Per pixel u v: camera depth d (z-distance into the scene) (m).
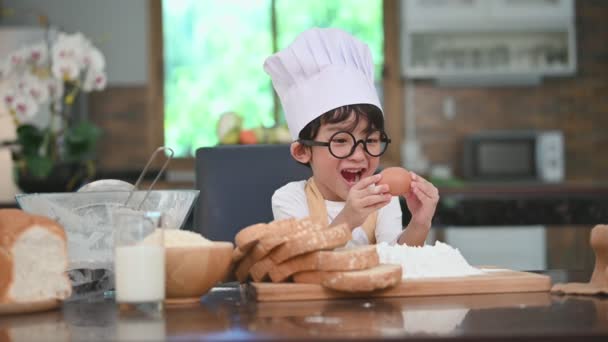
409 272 1.24
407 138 6.24
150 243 1.02
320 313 1.00
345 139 1.67
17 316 1.06
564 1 5.91
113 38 6.16
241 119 4.11
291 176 1.91
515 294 1.17
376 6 6.23
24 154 3.06
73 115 5.62
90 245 1.25
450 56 6.01
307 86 1.67
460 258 1.29
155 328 0.91
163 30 6.19
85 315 1.06
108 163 6.15
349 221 1.54
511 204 3.27
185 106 6.18
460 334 0.82
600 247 1.18
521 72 5.95
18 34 5.46
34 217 1.10
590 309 1.00
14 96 2.71
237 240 1.19
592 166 6.32
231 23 6.19
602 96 6.33
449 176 5.93
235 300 1.17
